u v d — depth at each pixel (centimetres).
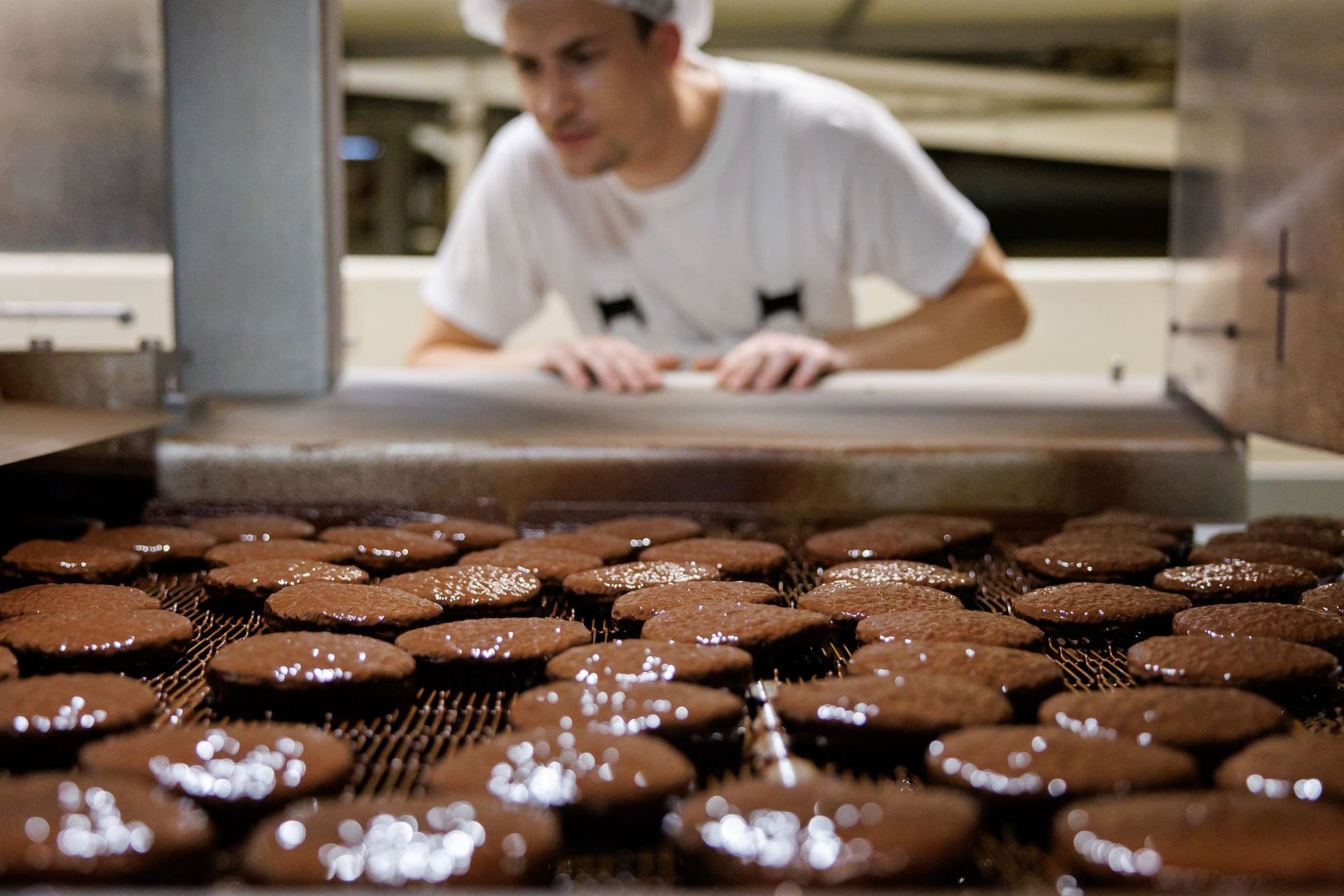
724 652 90
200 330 173
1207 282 152
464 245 272
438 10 281
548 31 203
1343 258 104
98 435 127
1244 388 134
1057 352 338
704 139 244
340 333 183
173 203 170
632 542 135
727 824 60
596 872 64
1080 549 127
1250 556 126
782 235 253
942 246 256
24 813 59
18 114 149
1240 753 71
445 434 159
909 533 137
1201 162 156
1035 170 437
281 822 60
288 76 167
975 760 69
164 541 129
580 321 279
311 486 154
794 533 149
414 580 114
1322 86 111
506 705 89
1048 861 64
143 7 157
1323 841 56
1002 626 99
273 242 171
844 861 56
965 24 293
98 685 82
